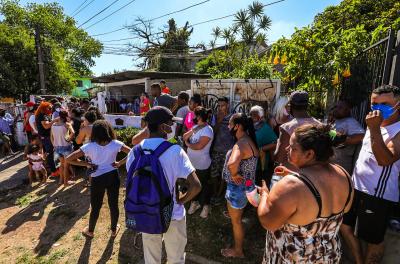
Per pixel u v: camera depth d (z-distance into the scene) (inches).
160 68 1188.5
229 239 143.9
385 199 95.4
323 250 62.5
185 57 1174.3
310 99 247.0
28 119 342.6
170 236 98.5
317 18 356.2
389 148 89.5
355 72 175.3
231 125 119.5
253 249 134.6
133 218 85.2
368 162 98.5
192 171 93.0
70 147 233.9
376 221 97.1
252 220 159.9
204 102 241.1
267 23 842.2
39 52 644.1
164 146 91.4
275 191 61.3
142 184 84.7
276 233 68.4
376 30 171.0
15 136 419.5
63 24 1154.7
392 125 92.1
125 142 257.3
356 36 186.5
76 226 168.2
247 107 220.1
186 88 555.2
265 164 167.0
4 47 689.0
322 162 62.9
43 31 1099.3
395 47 112.9
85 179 242.2
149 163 87.0
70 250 144.7
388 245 105.7
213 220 162.1
